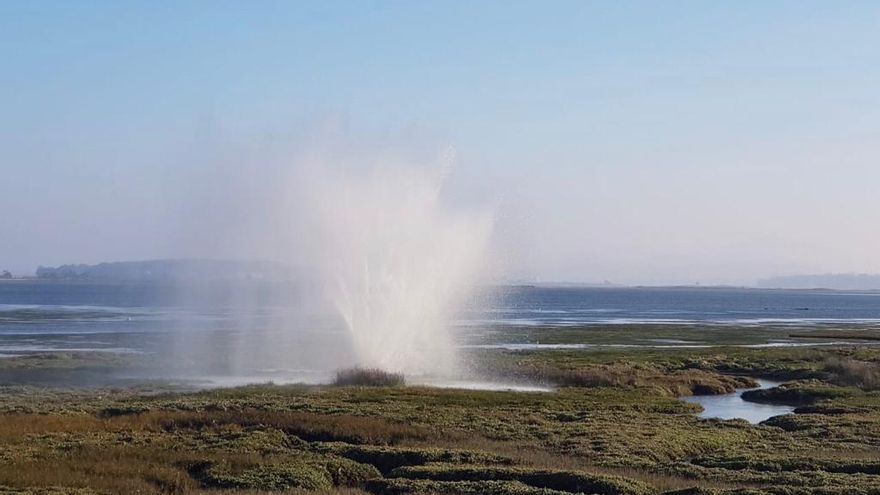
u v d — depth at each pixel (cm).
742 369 8181
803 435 4291
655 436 4088
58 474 3019
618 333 13862
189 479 3098
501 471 3162
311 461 3353
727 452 3784
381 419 4481
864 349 10231
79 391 5975
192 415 4400
